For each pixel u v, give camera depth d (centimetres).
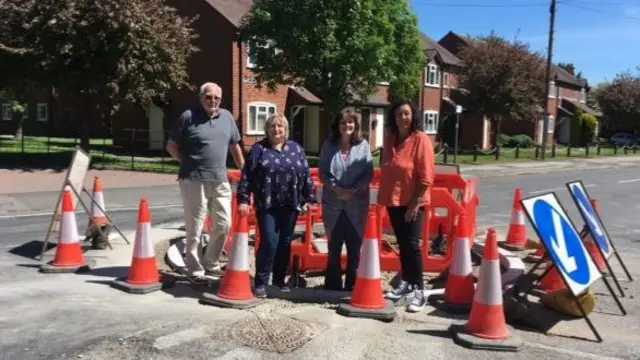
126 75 2033
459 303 557
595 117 5919
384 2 2128
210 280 612
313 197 597
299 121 3197
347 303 541
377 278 535
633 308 595
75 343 453
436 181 810
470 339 465
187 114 611
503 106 3619
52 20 1886
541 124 5134
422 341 473
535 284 575
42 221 1075
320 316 523
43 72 2044
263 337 468
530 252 867
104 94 2102
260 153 571
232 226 777
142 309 534
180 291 595
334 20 2039
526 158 3456
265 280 575
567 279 509
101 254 758
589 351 467
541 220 521
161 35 2077
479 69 3591
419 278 576
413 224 564
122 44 1961
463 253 562
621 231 1134
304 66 2127
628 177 2491
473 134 4272
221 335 470
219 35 2636
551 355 454
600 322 545
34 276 648
